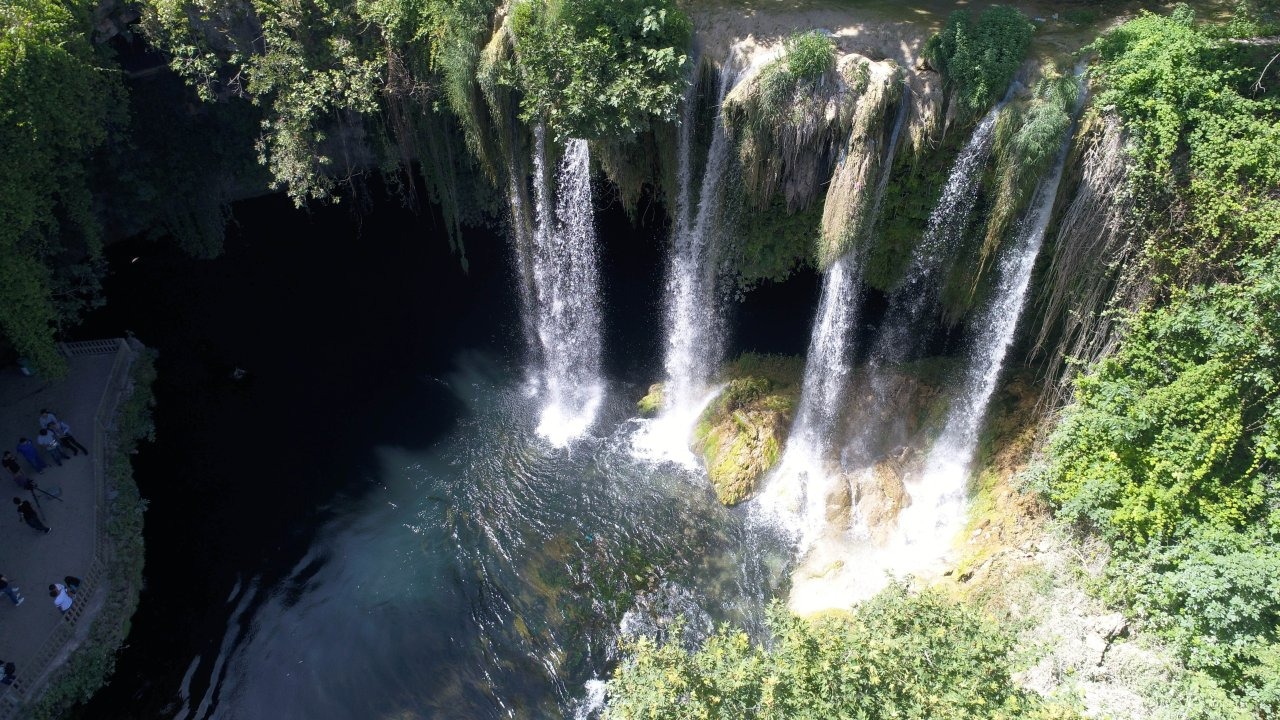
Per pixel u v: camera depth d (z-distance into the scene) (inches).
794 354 1094.4
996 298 931.3
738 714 565.0
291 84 1018.1
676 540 914.1
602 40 889.5
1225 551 725.3
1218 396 719.7
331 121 1203.2
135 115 1114.7
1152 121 734.5
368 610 861.8
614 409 1087.0
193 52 1015.0
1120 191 775.1
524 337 1205.1
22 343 946.1
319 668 818.2
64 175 971.9
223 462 1027.3
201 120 1165.7
